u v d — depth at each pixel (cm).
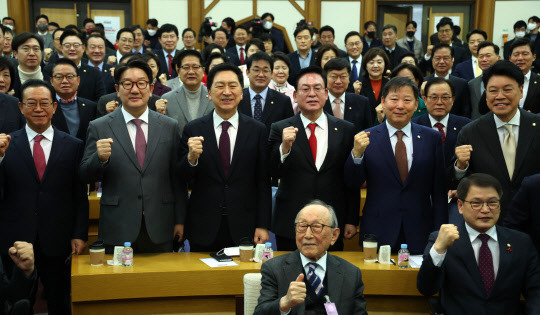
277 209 357
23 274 275
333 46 574
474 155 332
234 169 345
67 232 347
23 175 338
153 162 336
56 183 342
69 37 562
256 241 348
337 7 1008
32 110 336
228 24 904
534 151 322
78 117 452
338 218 351
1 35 539
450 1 1013
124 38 704
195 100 466
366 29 891
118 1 1009
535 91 452
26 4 981
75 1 1003
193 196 351
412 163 331
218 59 557
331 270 270
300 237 267
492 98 323
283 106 468
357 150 319
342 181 354
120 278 299
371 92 519
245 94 477
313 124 355
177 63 464
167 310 309
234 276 307
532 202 298
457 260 290
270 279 269
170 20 1002
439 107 407
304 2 1003
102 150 307
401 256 310
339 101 464
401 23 1028
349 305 263
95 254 312
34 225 338
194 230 346
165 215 340
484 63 562
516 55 461
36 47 493
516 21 998
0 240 336
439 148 338
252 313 280
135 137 340
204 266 313
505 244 289
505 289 284
